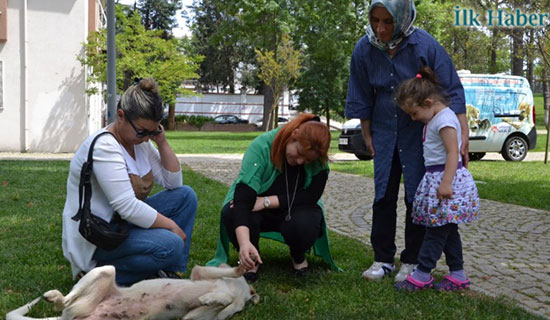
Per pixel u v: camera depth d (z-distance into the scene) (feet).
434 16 91.61
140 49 70.33
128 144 11.64
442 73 12.77
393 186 13.51
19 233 16.79
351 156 57.88
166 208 12.74
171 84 74.74
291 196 13.21
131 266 11.48
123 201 10.96
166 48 70.64
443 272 14.26
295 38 100.37
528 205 25.35
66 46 51.80
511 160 49.96
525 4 56.29
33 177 30.01
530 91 50.55
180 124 135.64
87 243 11.05
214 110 150.30
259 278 13.29
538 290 12.94
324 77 96.02
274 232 14.07
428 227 12.41
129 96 11.06
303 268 13.79
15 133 51.19
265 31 98.12
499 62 107.76
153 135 11.43
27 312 9.72
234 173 37.52
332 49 91.86
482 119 48.75
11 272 12.83
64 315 9.05
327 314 10.75
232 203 12.87
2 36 49.73
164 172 12.77
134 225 11.66
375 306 11.32
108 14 29.94
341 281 13.02
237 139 89.45
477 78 49.03
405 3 12.42
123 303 9.45
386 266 13.67
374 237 13.84
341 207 24.73
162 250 11.41
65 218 11.18
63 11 51.55
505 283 13.46
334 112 103.14
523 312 11.10
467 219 12.05
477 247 17.17
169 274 12.34
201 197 24.99
